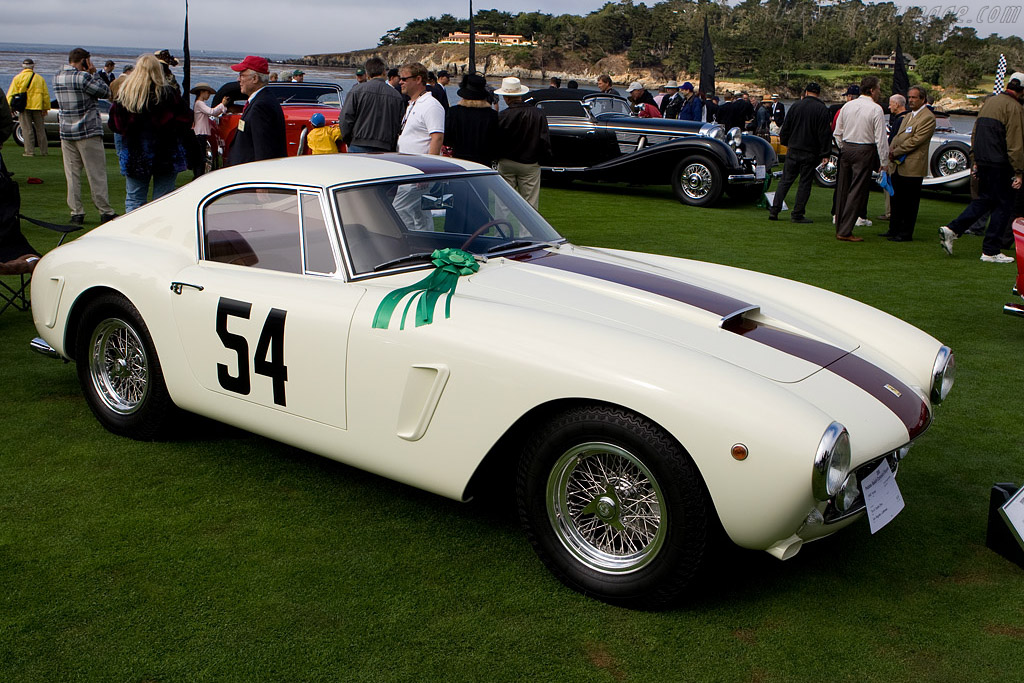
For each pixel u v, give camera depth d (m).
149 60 6.82
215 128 12.26
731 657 2.47
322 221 3.25
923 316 6.23
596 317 2.93
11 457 3.64
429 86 11.23
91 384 3.93
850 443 2.46
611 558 2.70
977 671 2.44
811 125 10.23
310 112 13.16
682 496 2.46
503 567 2.91
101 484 3.42
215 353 3.39
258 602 2.66
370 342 2.95
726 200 12.94
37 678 2.29
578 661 2.43
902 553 3.10
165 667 2.35
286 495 3.38
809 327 3.21
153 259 3.62
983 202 8.23
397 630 2.54
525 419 2.73
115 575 2.78
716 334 2.92
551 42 107.56
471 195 3.64
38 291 4.00
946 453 3.98
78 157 8.38
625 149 12.88
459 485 2.85
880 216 11.16
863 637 2.58
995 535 3.10
